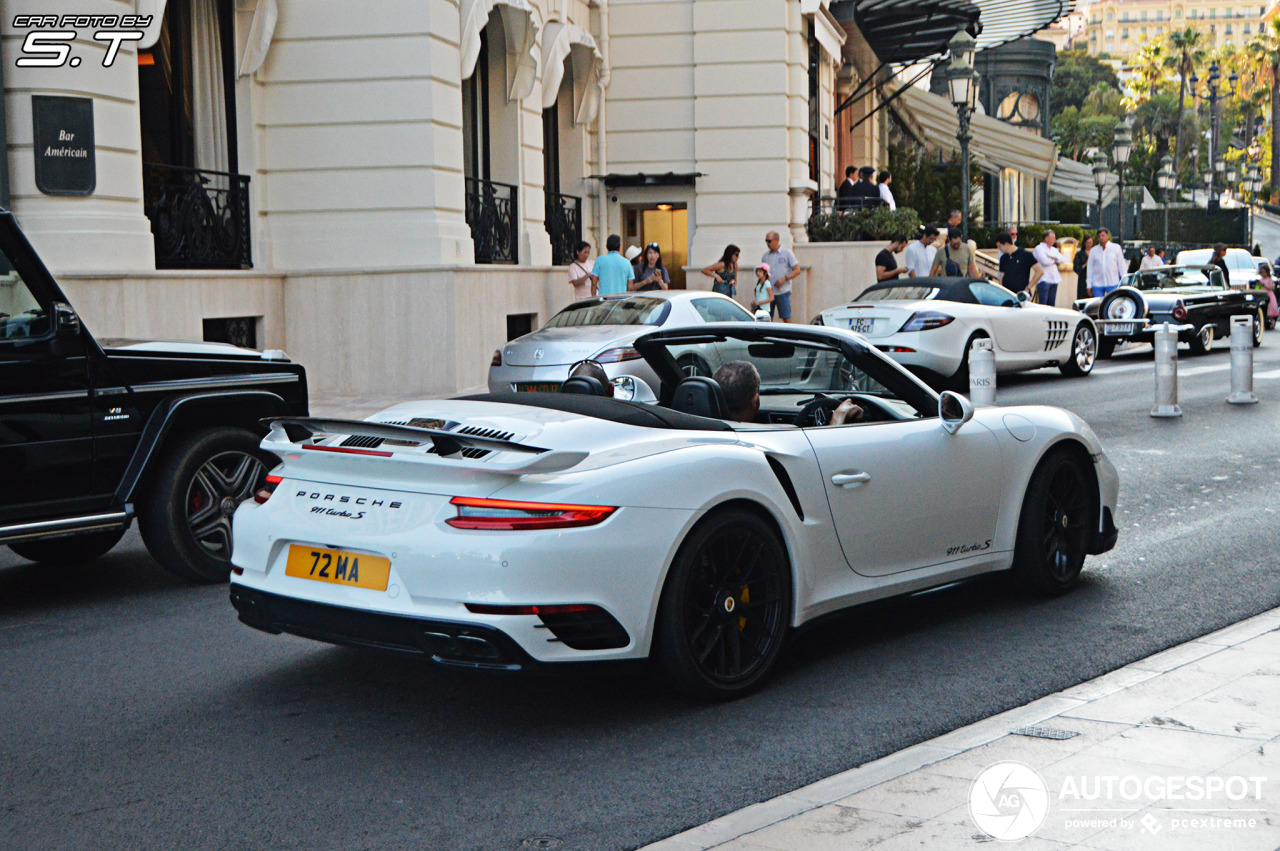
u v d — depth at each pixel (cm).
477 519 417
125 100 1310
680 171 2456
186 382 662
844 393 597
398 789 400
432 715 470
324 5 1558
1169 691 462
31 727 462
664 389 619
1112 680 491
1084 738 414
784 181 2431
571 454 427
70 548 738
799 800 376
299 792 399
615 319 1273
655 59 2442
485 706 479
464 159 1883
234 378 684
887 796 371
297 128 1579
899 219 2514
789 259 2058
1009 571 602
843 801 369
